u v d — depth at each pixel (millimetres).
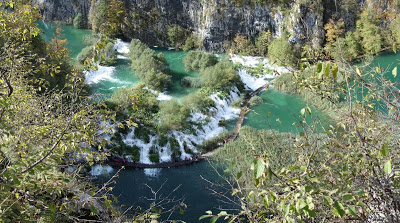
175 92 47312
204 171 32812
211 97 44281
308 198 5543
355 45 56969
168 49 67500
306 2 56906
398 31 56375
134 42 56688
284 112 42938
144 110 39094
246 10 61312
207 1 62781
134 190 30188
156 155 34875
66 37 68312
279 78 48312
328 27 57969
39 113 11227
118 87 48094
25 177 7777
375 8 59281
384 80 9984
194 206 27953
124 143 35844
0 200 8859
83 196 12578
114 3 65875
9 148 8844
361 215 7789
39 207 9445
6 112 9797
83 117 10562
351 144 8773
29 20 12969
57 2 75562
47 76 34125
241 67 54219
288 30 58125
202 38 65375
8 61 10852
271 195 6066
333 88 9094
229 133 39250
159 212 10359
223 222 25719
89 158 11141
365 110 9492
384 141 8812
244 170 29312
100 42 9383
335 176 8219
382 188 7461
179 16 66938
